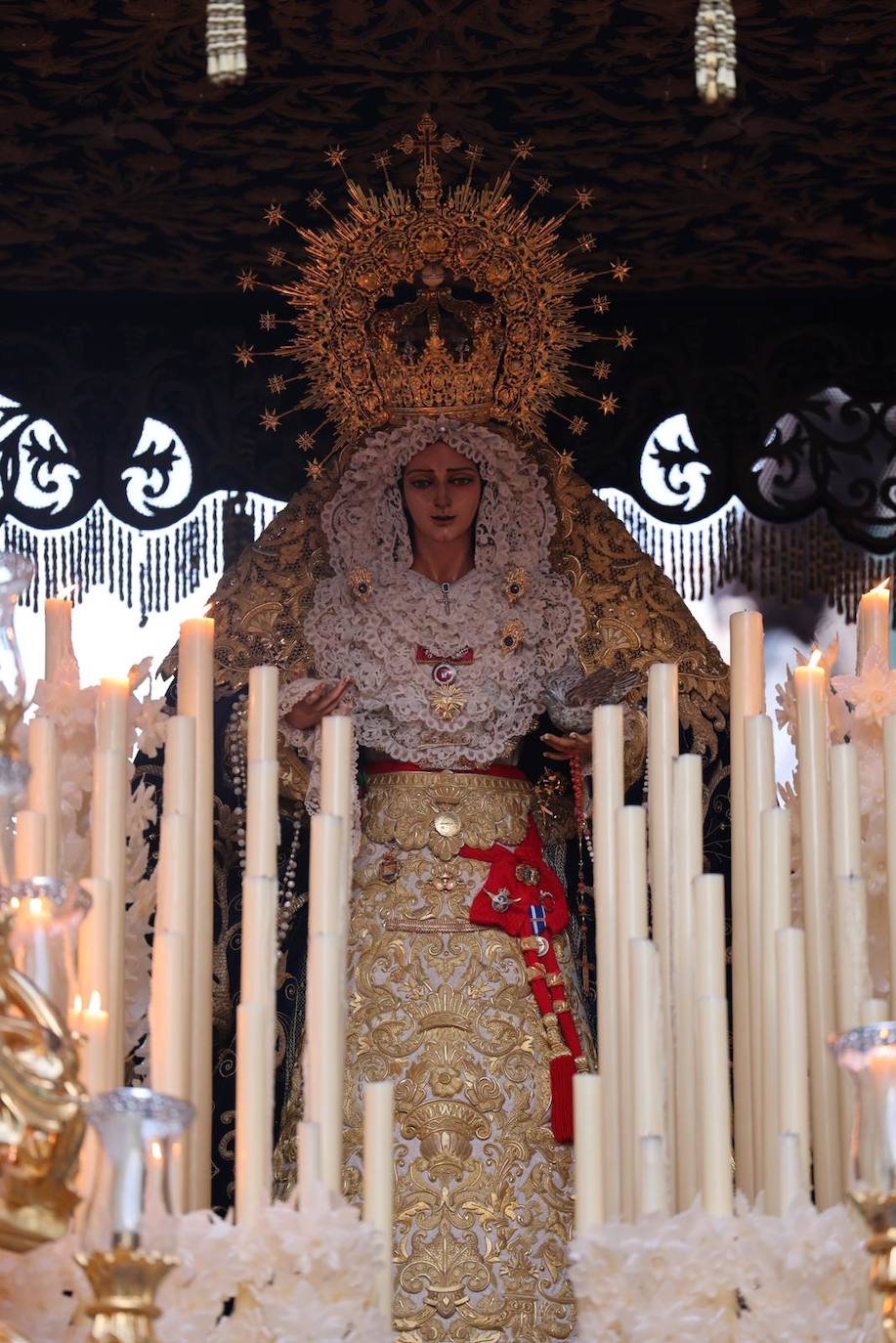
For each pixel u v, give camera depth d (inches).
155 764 479.8
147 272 543.5
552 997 444.8
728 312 562.3
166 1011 341.1
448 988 442.6
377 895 454.0
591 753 465.4
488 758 468.1
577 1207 338.6
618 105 502.0
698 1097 351.6
